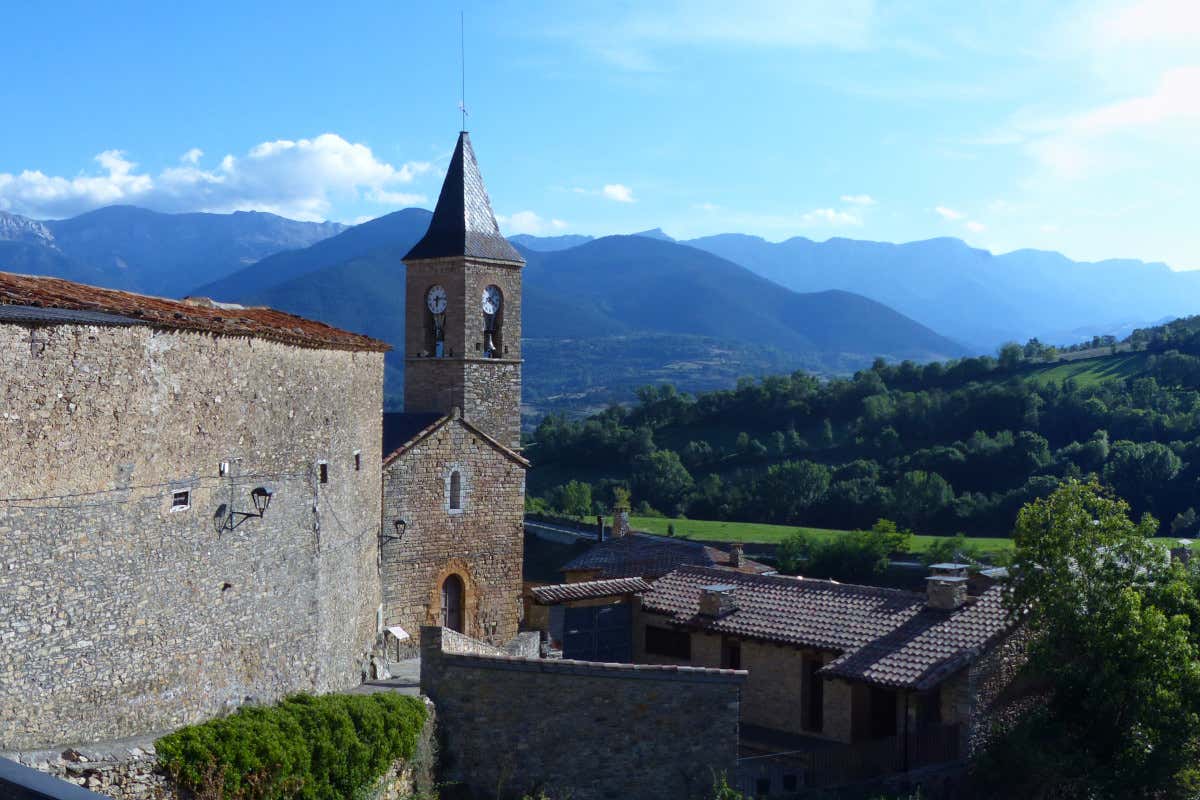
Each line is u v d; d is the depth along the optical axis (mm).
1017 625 28078
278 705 19578
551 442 142875
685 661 33438
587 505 108438
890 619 29938
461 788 22594
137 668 17203
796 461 115875
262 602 21219
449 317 42750
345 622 26266
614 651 34781
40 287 16906
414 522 37906
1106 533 28766
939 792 25828
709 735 23062
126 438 16859
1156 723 26625
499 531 40594
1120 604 27250
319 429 24312
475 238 42875
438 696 22906
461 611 39719
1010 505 93500
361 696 21375
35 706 15219
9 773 5285
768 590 33688
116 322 16531
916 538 90188
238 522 20234
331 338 25016
